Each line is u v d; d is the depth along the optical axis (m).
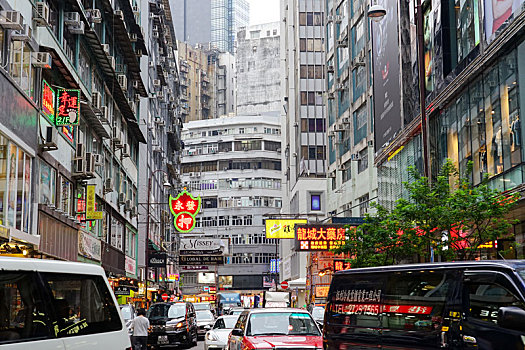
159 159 64.31
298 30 70.94
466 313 7.07
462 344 7.00
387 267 8.70
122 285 36.72
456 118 25.84
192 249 59.53
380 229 20.88
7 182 18.27
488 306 6.81
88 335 6.45
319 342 12.09
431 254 18.31
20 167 19.58
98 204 32.78
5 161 18.08
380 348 8.48
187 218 52.34
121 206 40.16
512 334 6.42
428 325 7.61
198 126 120.94
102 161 33.09
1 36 18.09
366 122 43.75
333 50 55.34
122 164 39.91
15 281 5.65
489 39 21.77
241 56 146.75
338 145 52.25
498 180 21.58
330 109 56.81
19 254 20.08
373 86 39.03
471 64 23.23
